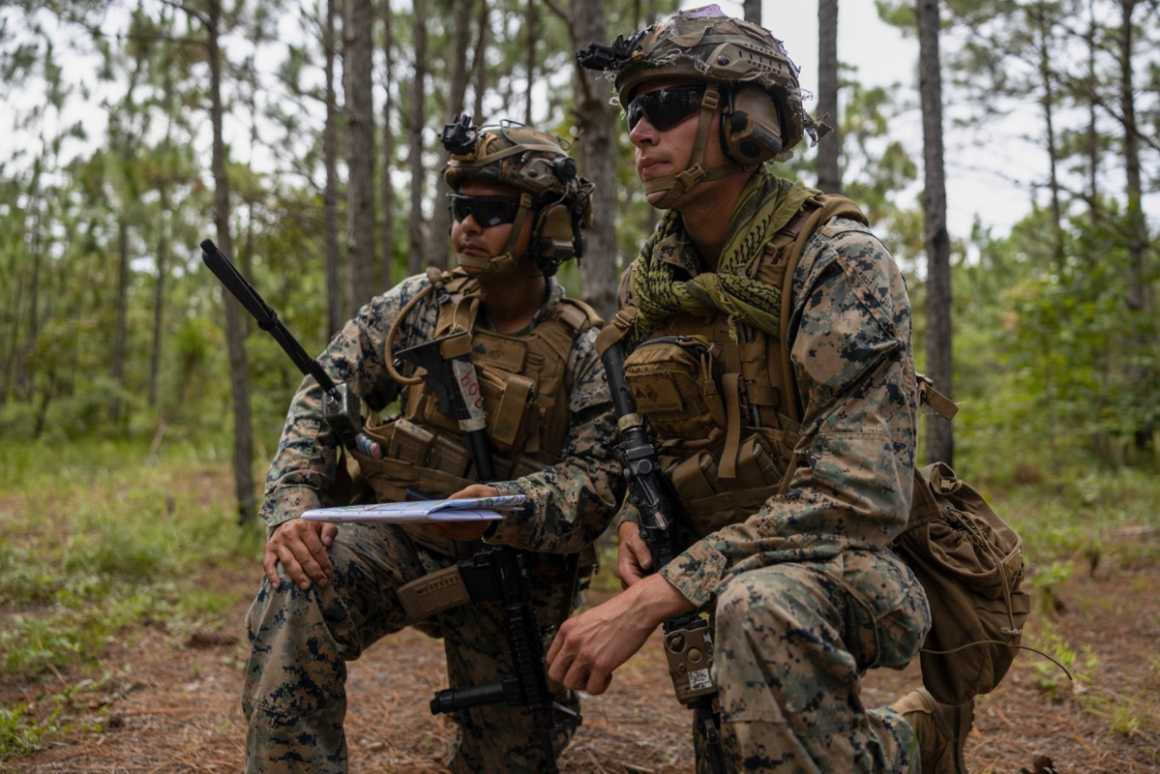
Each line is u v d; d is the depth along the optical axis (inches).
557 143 87.8
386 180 335.3
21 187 684.7
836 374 62.7
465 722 89.8
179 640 145.3
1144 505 267.3
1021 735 107.3
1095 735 106.5
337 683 74.9
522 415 83.9
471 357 84.7
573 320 88.8
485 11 285.1
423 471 84.7
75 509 272.5
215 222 225.3
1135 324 354.9
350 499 88.7
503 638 88.1
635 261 79.5
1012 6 394.0
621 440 77.3
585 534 83.3
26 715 110.7
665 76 70.5
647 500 72.8
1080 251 359.3
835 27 151.4
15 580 172.7
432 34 378.0
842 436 62.2
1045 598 158.2
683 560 63.8
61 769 95.5
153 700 118.3
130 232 741.3
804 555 60.9
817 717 56.3
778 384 70.1
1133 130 346.0
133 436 611.2
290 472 80.7
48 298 910.4
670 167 71.2
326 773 73.4
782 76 70.7
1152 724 108.3
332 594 76.9
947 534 71.5
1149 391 352.2
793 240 69.1
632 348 82.0
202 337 619.5
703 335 73.0
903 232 581.3
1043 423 355.3
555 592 90.2
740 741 56.4
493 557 80.0
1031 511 272.4
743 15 127.8
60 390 687.1
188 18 297.7
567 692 91.4
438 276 90.0
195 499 294.7
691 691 64.9
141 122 367.6
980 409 375.9
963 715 80.4
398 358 83.1
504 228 85.3
